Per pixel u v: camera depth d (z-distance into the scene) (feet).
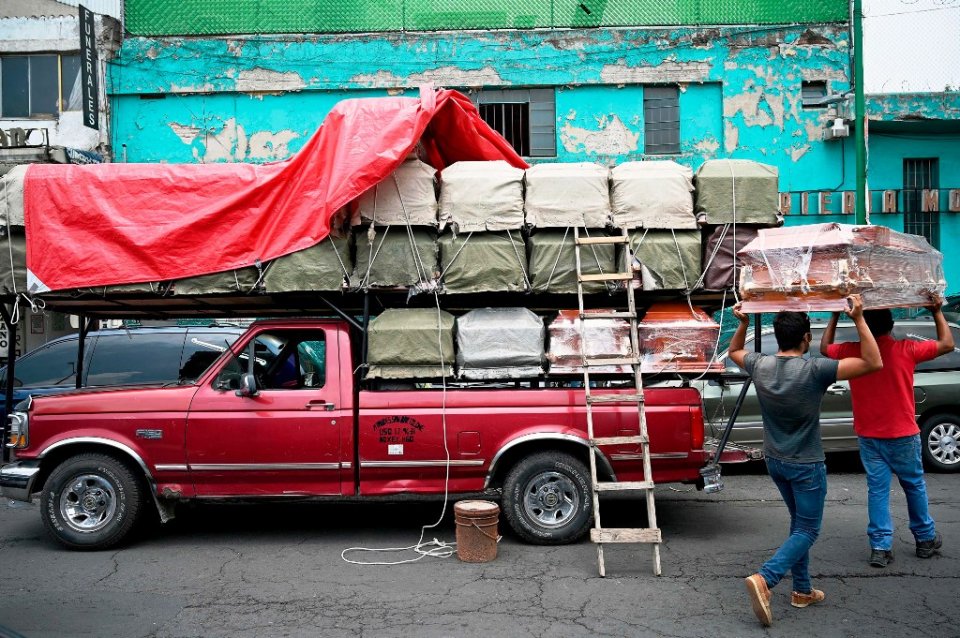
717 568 17.93
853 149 48.16
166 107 48.57
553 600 15.89
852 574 17.22
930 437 29.25
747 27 48.32
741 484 28.32
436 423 19.85
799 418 14.38
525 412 19.85
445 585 16.93
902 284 16.29
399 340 19.88
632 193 20.22
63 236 20.70
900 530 20.79
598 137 48.52
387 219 20.16
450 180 20.42
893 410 17.63
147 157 48.52
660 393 20.12
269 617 15.16
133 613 15.44
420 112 20.24
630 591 16.38
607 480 20.26
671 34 48.16
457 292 20.25
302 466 19.97
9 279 20.84
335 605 15.80
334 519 23.68
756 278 16.14
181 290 20.63
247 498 20.34
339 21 49.16
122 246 20.63
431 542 20.62
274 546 20.47
